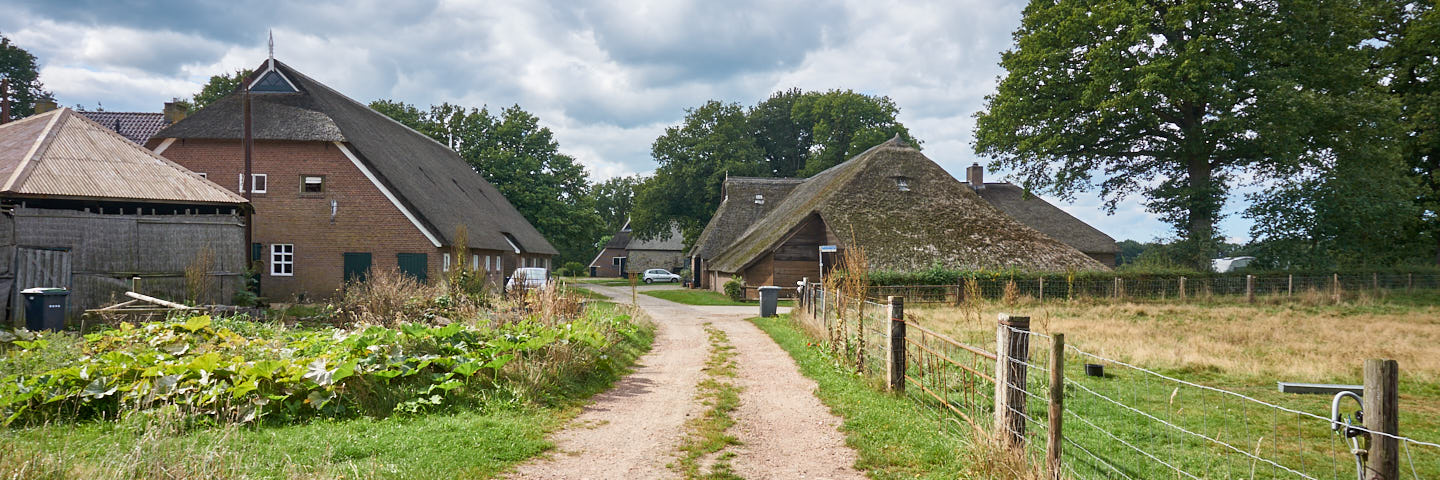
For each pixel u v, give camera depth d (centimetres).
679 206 6325
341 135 2741
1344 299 2778
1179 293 3044
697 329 1944
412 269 2747
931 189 3719
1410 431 800
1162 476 611
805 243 3512
